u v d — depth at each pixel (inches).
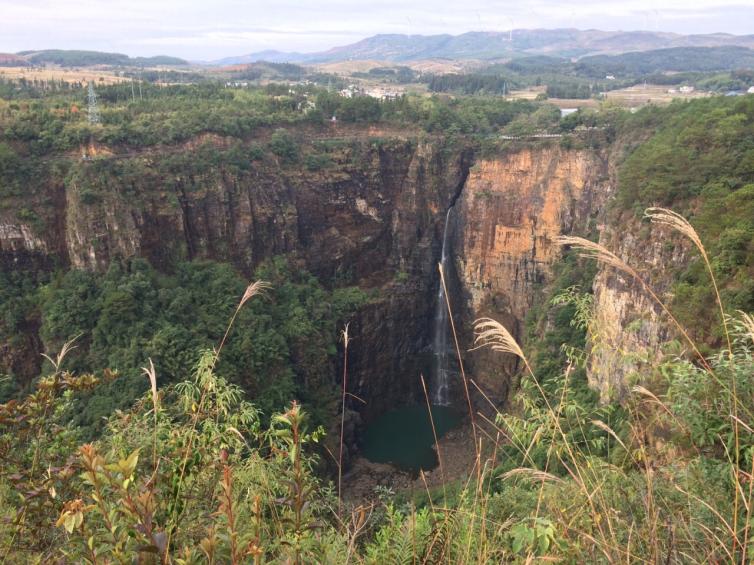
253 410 488.7
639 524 321.7
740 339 438.0
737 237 1190.9
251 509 319.3
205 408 461.4
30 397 398.6
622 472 351.9
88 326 2049.7
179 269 2370.8
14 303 2079.2
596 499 320.8
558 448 347.6
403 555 336.8
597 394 1473.9
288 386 2186.3
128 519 228.2
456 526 339.3
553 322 2261.3
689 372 410.9
